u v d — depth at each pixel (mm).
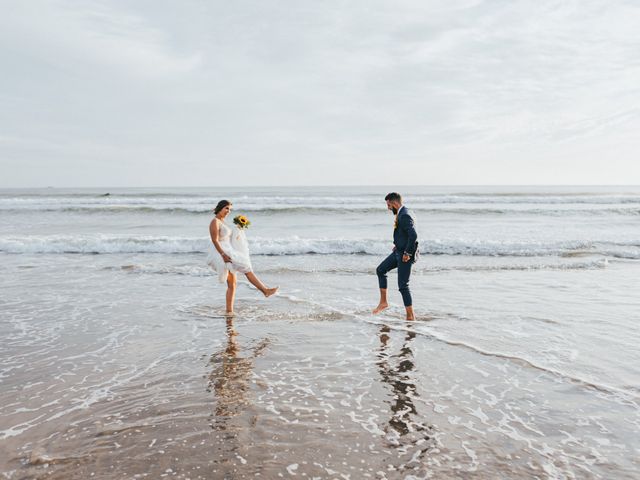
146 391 4125
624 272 10398
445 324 6410
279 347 5430
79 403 3865
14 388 4172
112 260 11984
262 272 10406
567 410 3752
